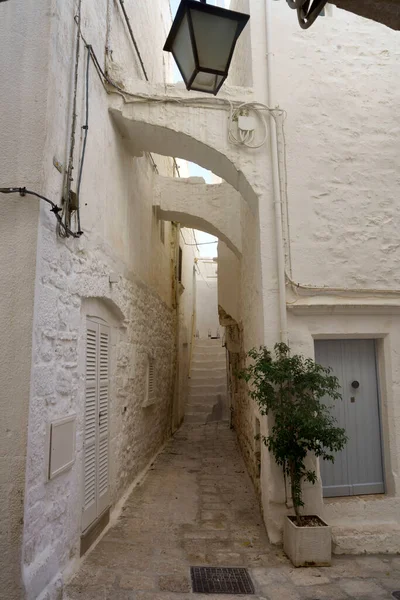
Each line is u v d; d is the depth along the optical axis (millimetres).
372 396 4508
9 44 2738
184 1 2508
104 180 4020
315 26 4809
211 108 4516
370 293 4375
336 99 4680
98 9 3914
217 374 12344
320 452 3750
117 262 4449
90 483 3547
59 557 2842
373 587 3078
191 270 14047
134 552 3498
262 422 4293
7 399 2406
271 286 4277
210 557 3488
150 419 6523
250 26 4766
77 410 3229
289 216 4414
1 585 2281
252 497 4973
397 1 1929
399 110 4742
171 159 9477
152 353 6684
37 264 2521
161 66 7742
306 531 3436
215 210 7047
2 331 2457
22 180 2596
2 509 2334
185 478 5707
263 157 4488
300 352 4234
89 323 3596
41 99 2674
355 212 4492
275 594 2949
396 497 4180
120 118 4410
